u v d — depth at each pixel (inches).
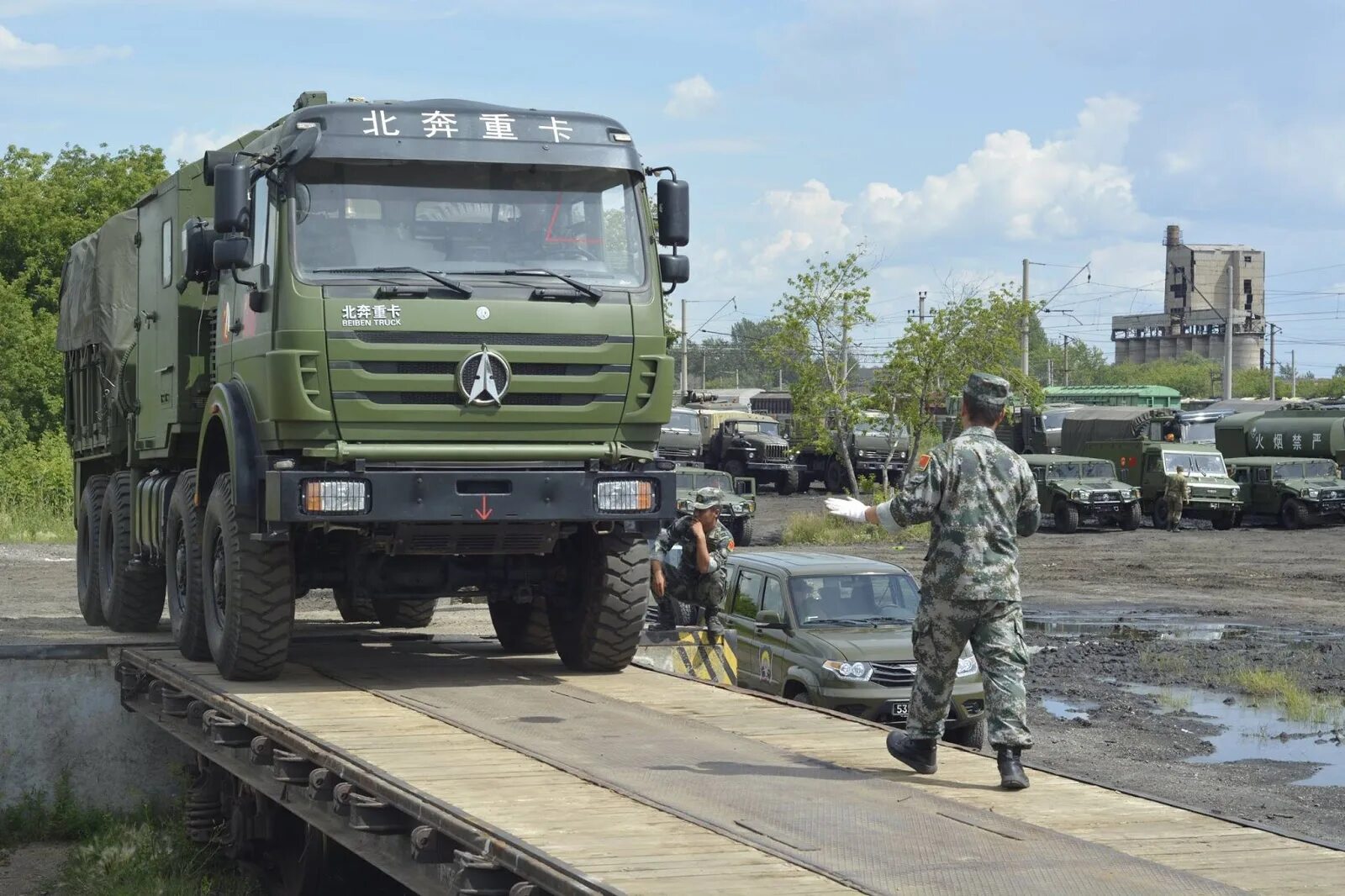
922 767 273.9
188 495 424.5
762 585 561.9
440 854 230.1
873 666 504.7
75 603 825.5
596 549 406.9
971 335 1596.9
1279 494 1752.0
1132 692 687.7
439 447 363.3
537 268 373.7
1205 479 1754.4
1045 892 197.3
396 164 366.6
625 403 377.7
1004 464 271.0
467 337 362.9
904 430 1740.9
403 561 405.1
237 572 378.0
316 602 803.4
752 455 2135.8
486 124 376.5
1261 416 2028.8
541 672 416.5
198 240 413.1
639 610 405.7
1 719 464.1
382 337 358.0
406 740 298.7
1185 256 5885.8
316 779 273.7
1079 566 1305.4
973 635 271.9
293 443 360.8
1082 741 574.6
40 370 1750.7
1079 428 2032.5
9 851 450.3
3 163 1973.4
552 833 221.9
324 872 349.7
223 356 412.8
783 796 254.5
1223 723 610.5
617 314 376.2
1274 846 224.2
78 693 469.7
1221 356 5757.9
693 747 297.6
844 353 1653.5
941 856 215.0
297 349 354.0
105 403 559.5
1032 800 255.0
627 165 383.9
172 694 395.9
